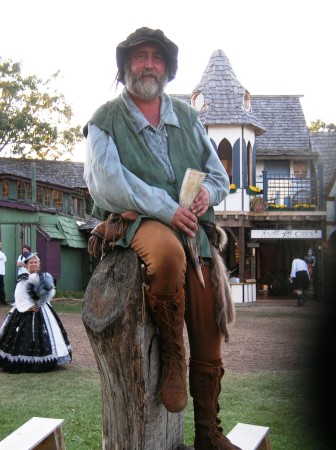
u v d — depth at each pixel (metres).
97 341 2.54
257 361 8.71
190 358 2.63
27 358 7.90
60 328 8.29
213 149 2.78
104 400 2.62
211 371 2.59
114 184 2.45
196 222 2.46
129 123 2.58
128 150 2.54
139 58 2.58
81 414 5.81
